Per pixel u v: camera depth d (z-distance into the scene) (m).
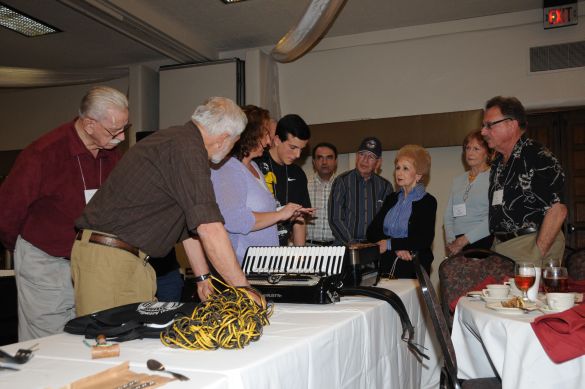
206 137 1.72
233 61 5.86
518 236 2.86
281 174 3.08
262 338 1.39
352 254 2.15
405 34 5.57
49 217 2.26
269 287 1.96
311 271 2.08
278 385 1.22
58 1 4.57
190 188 1.58
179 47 5.66
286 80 6.09
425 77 5.55
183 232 1.90
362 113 5.77
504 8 5.14
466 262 2.63
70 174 2.28
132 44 5.91
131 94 6.30
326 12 4.61
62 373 1.10
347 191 4.12
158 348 1.29
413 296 2.45
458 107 5.42
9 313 3.26
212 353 1.23
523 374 1.66
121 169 1.73
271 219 2.23
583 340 1.59
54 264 2.28
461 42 5.44
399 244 3.12
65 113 7.05
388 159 5.72
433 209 3.23
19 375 1.09
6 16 5.19
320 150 4.46
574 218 5.20
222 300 1.42
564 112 5.30
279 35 5.76
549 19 5.00
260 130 2.41
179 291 2.94
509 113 2.93
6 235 2.23
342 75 5.87
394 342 2.14
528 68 5.20
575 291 2.28
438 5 5.07
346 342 1.63
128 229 1.75
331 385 1.51
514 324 1.71
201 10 5.14
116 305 1.76
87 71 6.67
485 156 3.80
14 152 7.26
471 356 2.11
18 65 6.56
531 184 2.82
